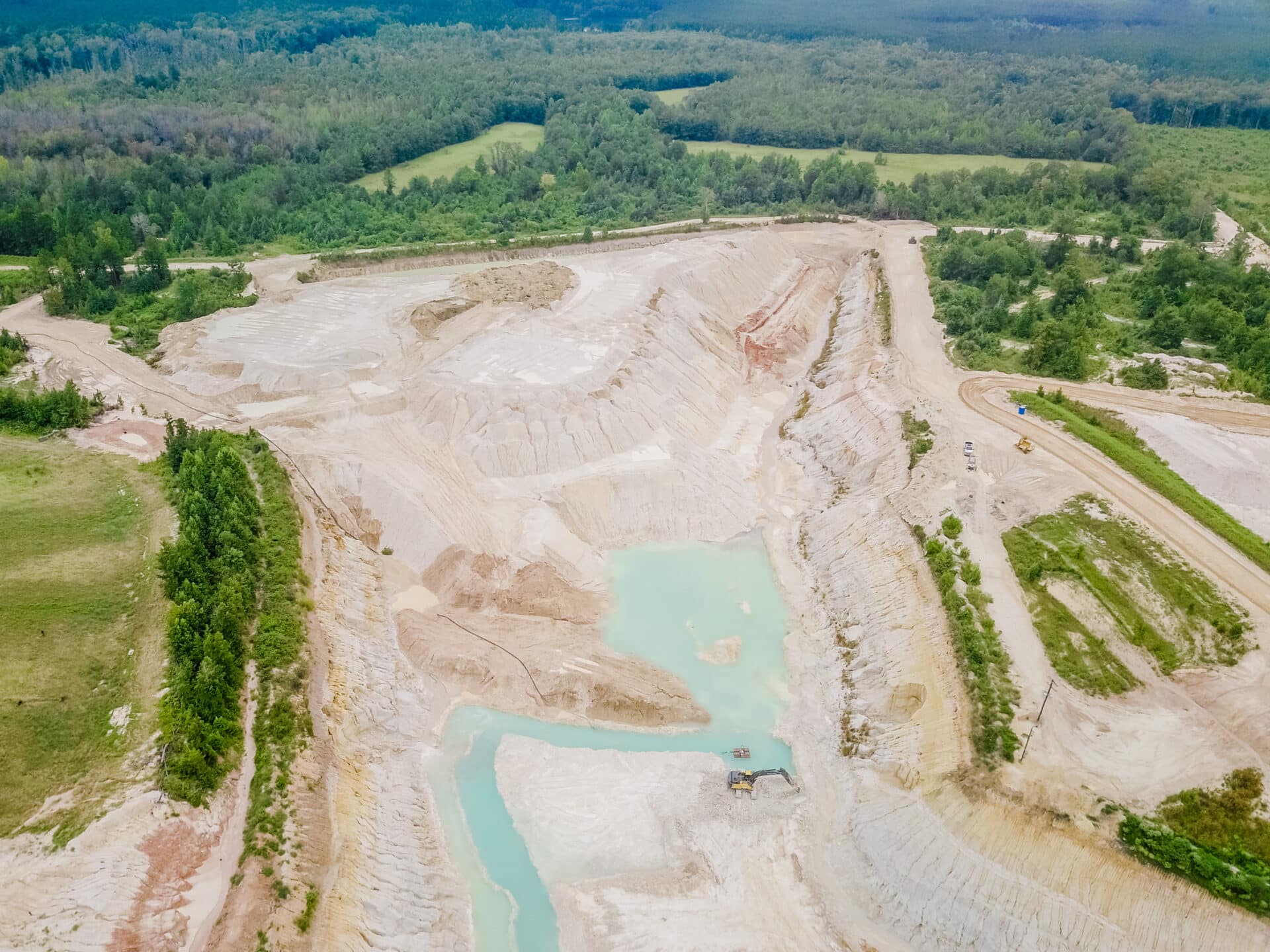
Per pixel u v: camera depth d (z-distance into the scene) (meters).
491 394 98.69
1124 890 56.12
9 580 72.62
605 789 68.19
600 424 98.38
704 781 68.56
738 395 116.31
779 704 75.00
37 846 53.69
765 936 58.97
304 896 54.97
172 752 59.47
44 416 96.56
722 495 95.88
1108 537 79.88
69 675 64.69
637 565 88.88
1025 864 58.03
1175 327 111.44
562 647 78.88
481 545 85.88
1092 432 94.00
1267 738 62.44
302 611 73.94
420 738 72.00
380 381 104.69
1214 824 57.91
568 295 121.50
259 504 83.12
